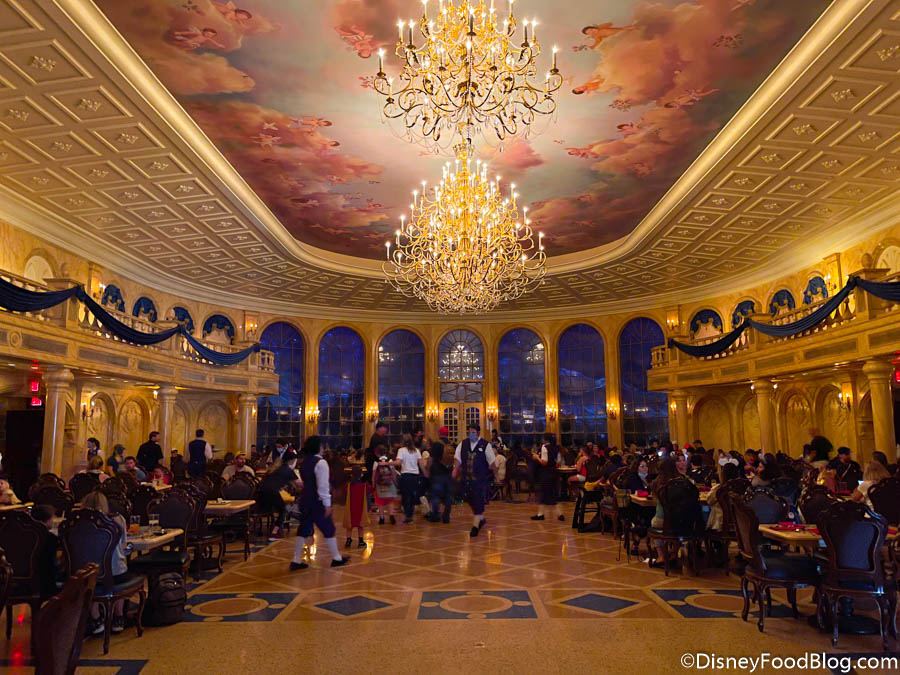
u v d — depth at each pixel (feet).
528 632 18.72
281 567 28.45
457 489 44.52
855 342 41.29
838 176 39.81
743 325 55.11
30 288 40.83
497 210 38.88
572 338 78.18
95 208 43.39
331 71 31.37
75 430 51.26
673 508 26.12
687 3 26.86
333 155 41.16
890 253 45.09
